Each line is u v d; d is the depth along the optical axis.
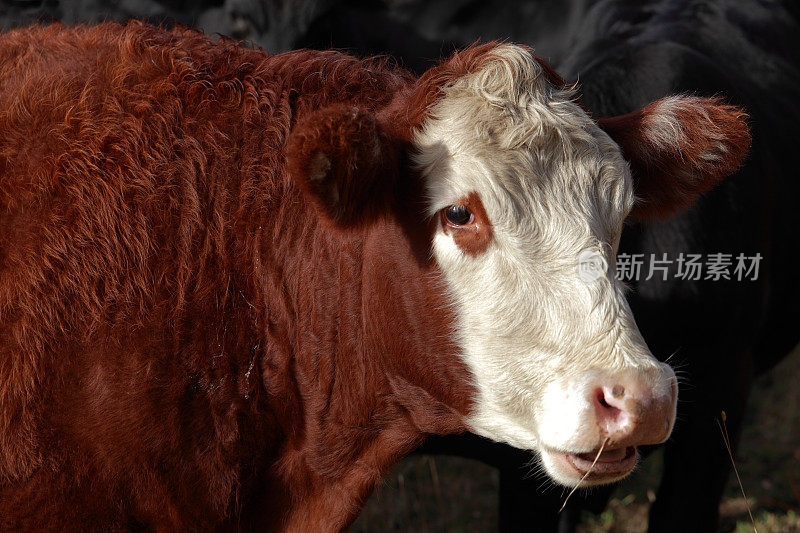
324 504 3.73
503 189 3.01
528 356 3.03
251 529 3.73
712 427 4.87
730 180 4.82
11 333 3.16
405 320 3.28
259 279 3.45
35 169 3.25
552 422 2.97
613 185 3.15
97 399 3.21
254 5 6.32
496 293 3.04
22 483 3.20
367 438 3.62
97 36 3.65
